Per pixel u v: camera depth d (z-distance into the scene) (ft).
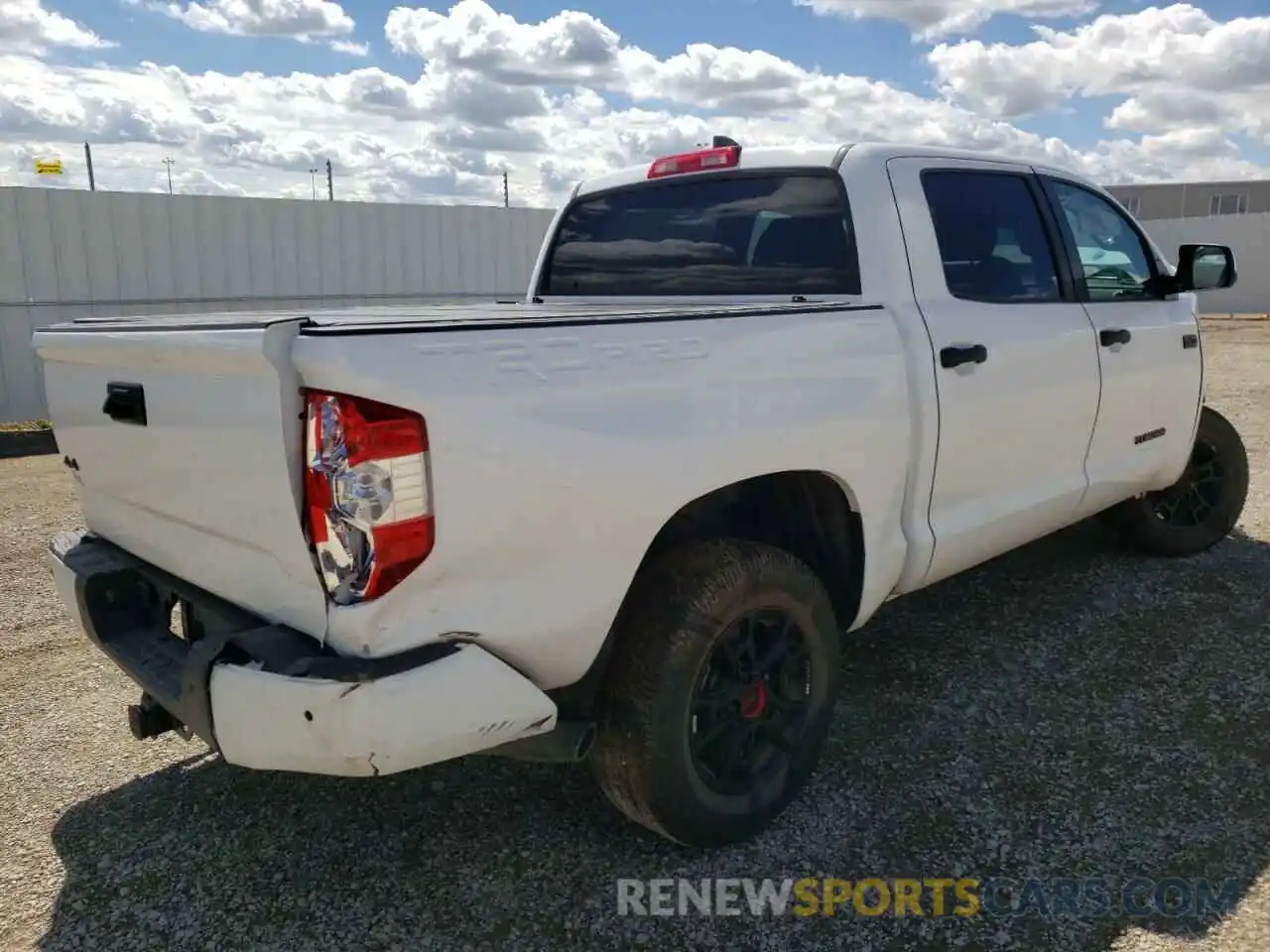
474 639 7.34
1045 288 13.20
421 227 44.39
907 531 10.93
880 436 10.21
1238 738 11.25
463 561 7.14
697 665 8.66
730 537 9.70
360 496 6.67
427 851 9.52
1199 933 8.14
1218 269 15.15
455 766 11.16
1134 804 9.98
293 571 7.29
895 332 10.53
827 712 10.07
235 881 9.12
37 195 36.50
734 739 9.34
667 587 8.72
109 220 37.78
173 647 8.95
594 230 14.30
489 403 7.13
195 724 7.54
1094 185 14.98
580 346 7.74
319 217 41.96
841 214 11.31
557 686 8.30
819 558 10.63
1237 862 9.04
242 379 7.18
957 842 9.45
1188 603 15.30
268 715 6.95
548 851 9.48
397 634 6.98
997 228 12.62
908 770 10.73
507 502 7.27
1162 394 15.20
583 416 7.68
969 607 15.42
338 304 42.91
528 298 15.26
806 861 9.23
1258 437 27.91
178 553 8.81
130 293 38.52
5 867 9.37
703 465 8.52
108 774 11.08
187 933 8.43
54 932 8.46
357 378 6.56
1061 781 10.43
